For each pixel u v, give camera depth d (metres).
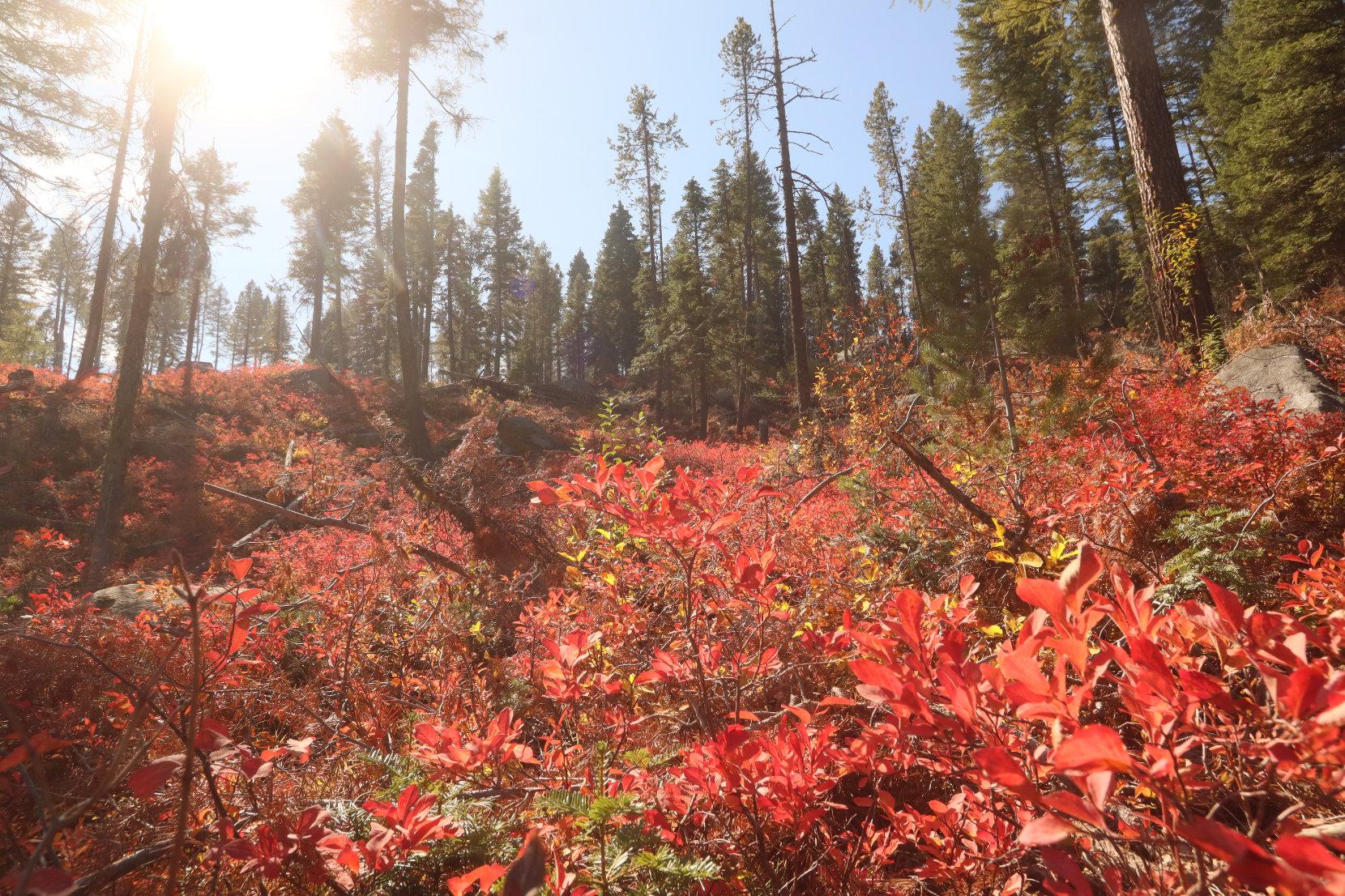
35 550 6.04
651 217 32.91
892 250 37.25
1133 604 0.92
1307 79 16.72
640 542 2.71
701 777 1.50
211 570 2.83
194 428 13.59
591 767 1.95
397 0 14.49
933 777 1.83
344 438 14.95
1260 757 0.93
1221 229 18.62
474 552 4.54
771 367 37.53
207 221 18.48
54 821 0.95
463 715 2.65
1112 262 29.53
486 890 1.24
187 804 0.95
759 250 39.69
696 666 2.10
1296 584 1.89
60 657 2.25
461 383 23.05
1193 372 5.59
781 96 17.31
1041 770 1.08
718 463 13.23
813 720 2.14
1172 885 0.96
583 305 60.50
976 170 5.43
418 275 40.62
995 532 2.77
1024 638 0.97
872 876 1.61
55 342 47.75
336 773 2.39
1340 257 16.58
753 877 1.53
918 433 5.82
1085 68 21.33
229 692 2.44
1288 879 0.53
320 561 4.10
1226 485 3.09
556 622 3.09
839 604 2.81
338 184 34.88
